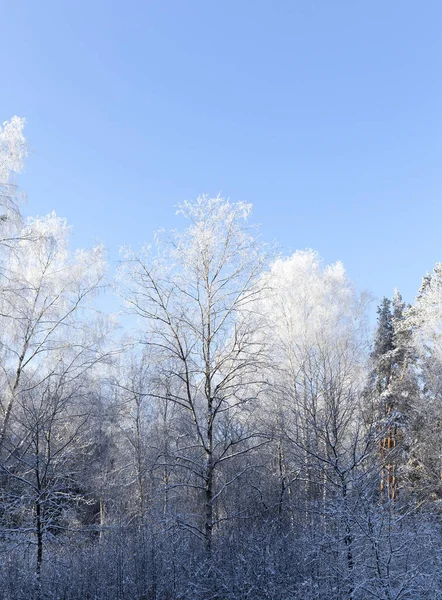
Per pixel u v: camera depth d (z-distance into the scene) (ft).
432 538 32.65
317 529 37.70
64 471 46.42
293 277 76.33
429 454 69.92
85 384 59.52
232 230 47.62
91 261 66.33
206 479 43.19
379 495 34.63
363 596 30.12
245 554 38.27
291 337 68.80
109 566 37.88
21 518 44.70
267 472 54.95
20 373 57.21
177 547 40.73
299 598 32.24
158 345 45.80
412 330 80.23
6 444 47.34
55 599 34.24
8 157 55.06
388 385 78.89
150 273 46.65
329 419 41.04
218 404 44.88
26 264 63.05
